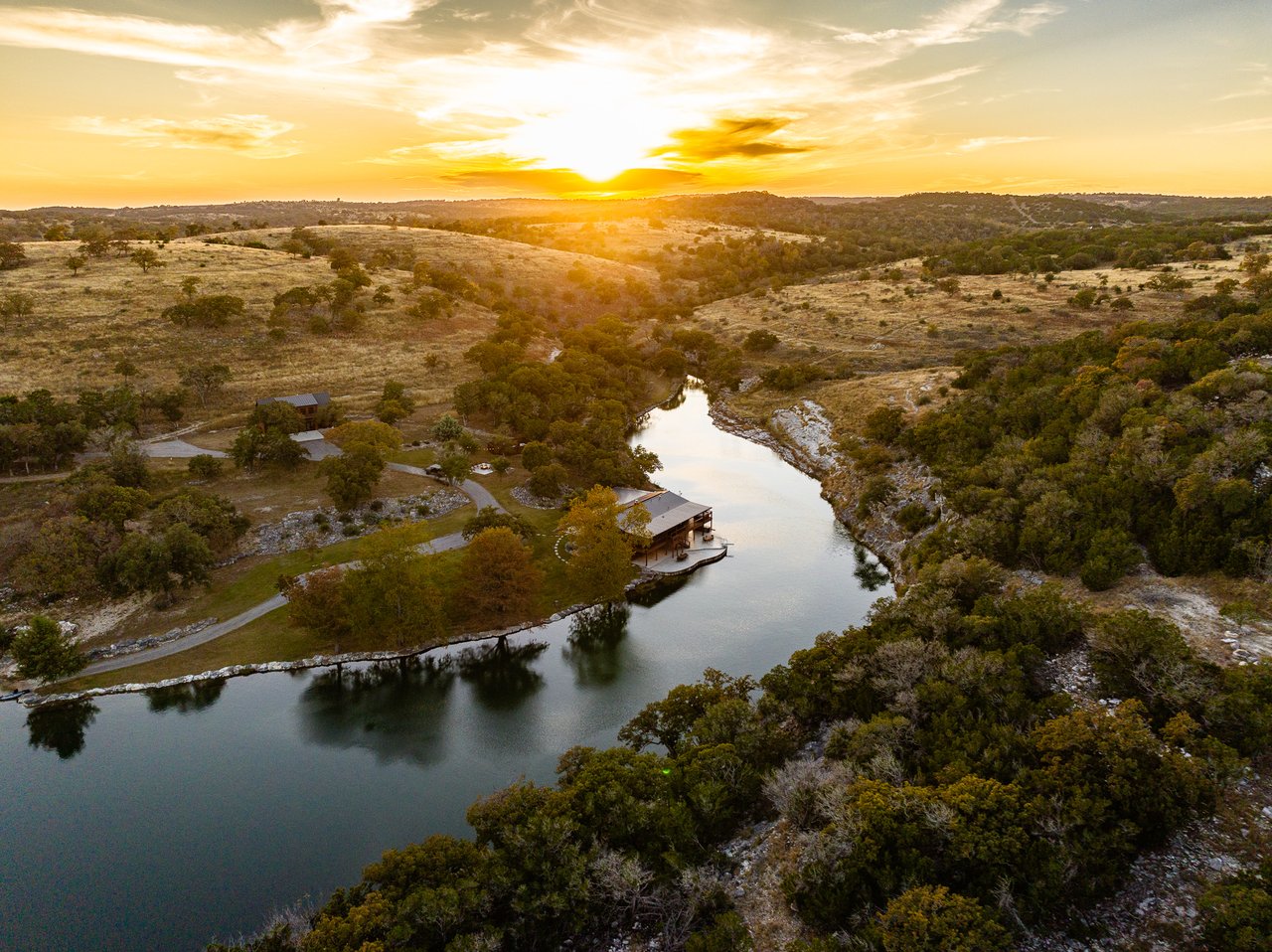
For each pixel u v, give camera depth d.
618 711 61.72
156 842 47.91
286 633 70.94
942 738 40.28
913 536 85.12
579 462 107.69
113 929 41.59
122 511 79.75
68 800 51.75
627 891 35.00
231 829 48.91
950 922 28.08
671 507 94.44
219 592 76.62
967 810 33.16
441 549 84.31
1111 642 44.56
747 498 109.19
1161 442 65.25
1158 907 30.95
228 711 61.66
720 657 69.31
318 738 58.28
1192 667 41.00
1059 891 30.95
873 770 39.12
